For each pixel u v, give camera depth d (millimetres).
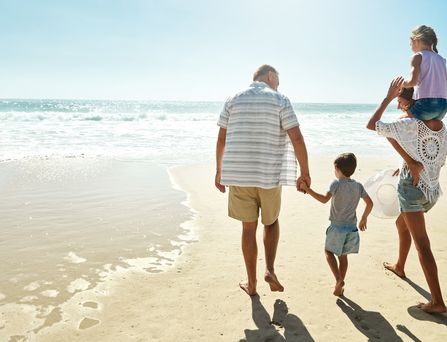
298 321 3102
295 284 3717
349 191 3533
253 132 3143
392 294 3559
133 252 4457
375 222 5691
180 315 3162
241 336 2900
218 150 3506
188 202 6668
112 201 6582
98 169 9305
